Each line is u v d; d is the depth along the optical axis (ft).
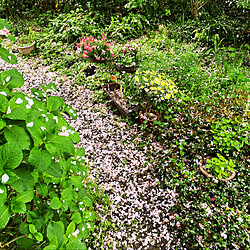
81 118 13.75
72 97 15.25
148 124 12.91
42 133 4.04
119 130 12.91
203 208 9.26
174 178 10.49
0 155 3.44
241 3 20.70
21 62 18.75
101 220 8.87
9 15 23.98
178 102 13.05
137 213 9.31
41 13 24.40
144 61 17.69
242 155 10.86
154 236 8.65
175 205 9.56
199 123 12.07
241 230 8.48
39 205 4.65
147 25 23.30
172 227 8.91
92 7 22.98
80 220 5.69
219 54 18.39
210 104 13.05
